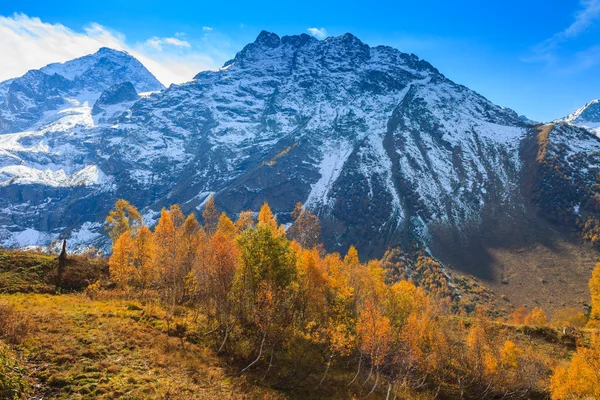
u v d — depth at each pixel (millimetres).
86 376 21938
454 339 60312
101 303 39406
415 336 49188
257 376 32875
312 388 35625
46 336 25484
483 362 52719
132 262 59656
